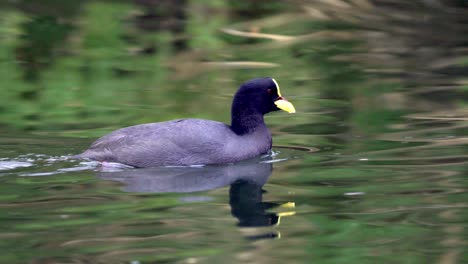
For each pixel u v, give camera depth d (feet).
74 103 59.57
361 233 33.53
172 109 57.47
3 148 47.14
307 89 63.67
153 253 31.30
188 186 40.75
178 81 66.74
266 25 88.63
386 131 51.42
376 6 95.50
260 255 31.14
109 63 73.20
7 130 51.67
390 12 93.15
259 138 46.88
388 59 74.08
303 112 57.06
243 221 35.06
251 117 47.01
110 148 44.93
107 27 86.84
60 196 38.47
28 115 55.98
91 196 38.60
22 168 43.24
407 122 53.52
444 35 83.51
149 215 35.88
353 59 74.38
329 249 31.71
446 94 61.16
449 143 47.75
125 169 43.91
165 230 33.81
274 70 70.33
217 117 55.11
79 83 65.87
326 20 90.07
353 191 39.27
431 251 31.32
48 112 56.90
